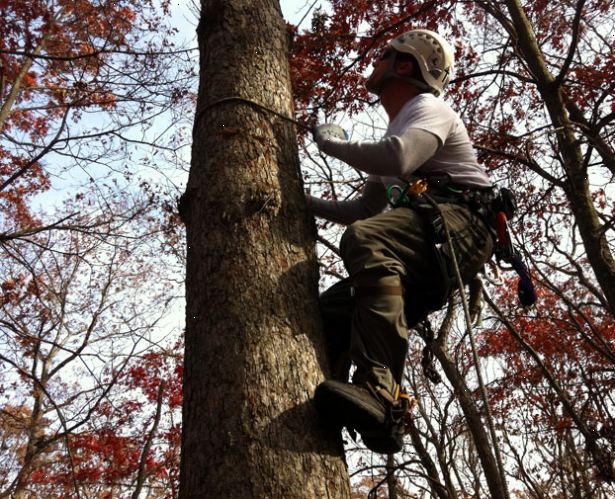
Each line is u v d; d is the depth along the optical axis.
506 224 2.46
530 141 5.46
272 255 2.09
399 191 2.38
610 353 6.76
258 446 1.72
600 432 6.34
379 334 2.03
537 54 7.04
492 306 5.50
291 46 2.91
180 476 1.83
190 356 1.98
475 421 6.09
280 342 1.92
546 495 8.43
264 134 2.37
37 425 11.74
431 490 7.00
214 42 2.66
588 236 6.44
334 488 1.73
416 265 2.21
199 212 2.23
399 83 2.70
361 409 1.82
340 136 2.40
